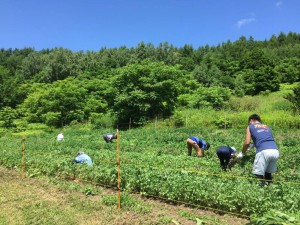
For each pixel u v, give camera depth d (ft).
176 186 27.17
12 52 434.71
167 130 87.56
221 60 244.22
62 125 136.77
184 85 157.17
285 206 23.13
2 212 25.57
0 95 177.99
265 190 24.49
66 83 151.43
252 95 174.81
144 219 23.71
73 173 37.01
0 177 38.86
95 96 158.10
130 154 49.14
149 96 113.19
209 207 25.67
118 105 115.65
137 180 29.96
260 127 28.50
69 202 28.17
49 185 34.17
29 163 42.57
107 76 197.98
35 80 231.50
